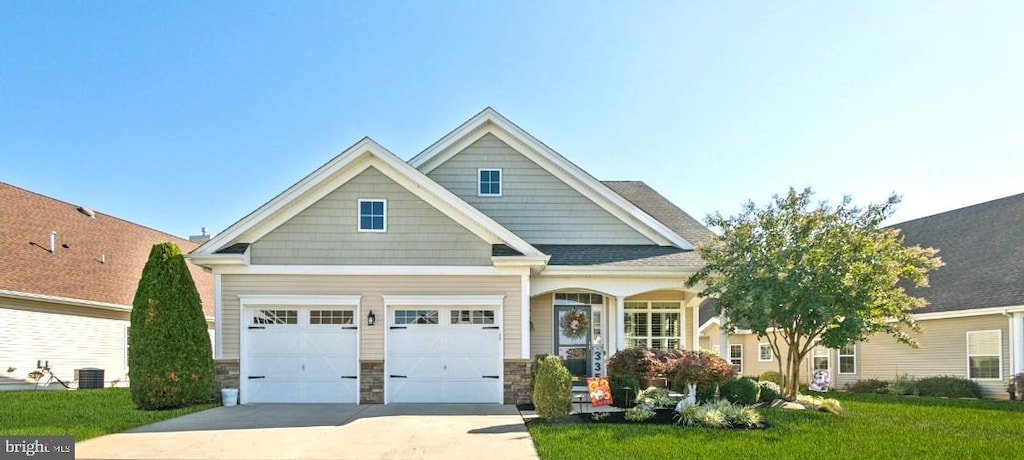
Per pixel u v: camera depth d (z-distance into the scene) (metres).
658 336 19.91
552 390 13.88
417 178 16.94
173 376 15.35
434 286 17.00
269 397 16.67
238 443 11.38
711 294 17.56
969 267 23.42
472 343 17.03
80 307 23.06
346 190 17.06
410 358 16.91
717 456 10.51
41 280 21.77
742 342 31.78
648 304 20.00
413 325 17.00
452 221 17.12
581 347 19.03
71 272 23.55
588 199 20.03
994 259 22.84
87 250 25.59
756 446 11.28
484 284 17.05
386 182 17.11
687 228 21.72
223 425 13.19
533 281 18.06
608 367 16.28
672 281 18.14
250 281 16.80
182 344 15.58
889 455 10.76
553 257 18.59
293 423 13.47
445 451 10.85
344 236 16.95
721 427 13.00
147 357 15.30
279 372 16.75
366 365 16.78
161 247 15.84
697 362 14.47
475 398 16.89
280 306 16.84
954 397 21.17
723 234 17.66
